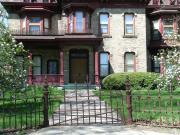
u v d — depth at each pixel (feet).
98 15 120.37
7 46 58.54
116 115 54.13
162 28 128.26
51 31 124.06
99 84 105.09
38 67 122.01
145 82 100.32
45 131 42.98
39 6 124.06
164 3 132.98
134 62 120.47
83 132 42.04
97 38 114.11
